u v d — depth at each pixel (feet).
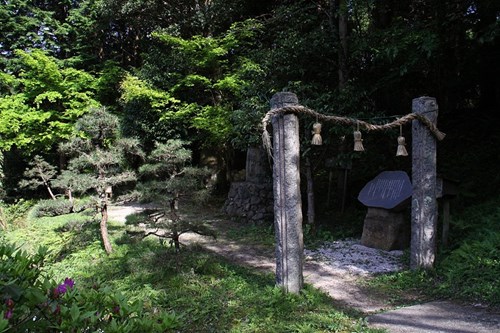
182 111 37.63
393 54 25.54
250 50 36.91
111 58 55.06
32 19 47.11
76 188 23.45
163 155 20.92
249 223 32.94
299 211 15.94
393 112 36.60
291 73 28.22
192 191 20.66
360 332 12.64
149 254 20.04
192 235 29.53
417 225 19.10
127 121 41.42
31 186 41.06
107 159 23.39
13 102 42.75
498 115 37.99
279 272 16.10
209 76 39.73
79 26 49.16
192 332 13.14
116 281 18.69
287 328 12.97
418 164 19.13
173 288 17.22
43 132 43.47
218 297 15.96
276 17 33.12
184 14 42.78
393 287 17.98
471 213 24.85
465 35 34.71
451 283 16.94
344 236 27.78
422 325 13.29
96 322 5.31
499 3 26.13
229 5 39.99
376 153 37.14
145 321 5.51
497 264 16.81
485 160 31.71
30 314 4.92
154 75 39.34
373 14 34.83
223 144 40.47
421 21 29.35
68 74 44.14
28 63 41.63
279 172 15.94
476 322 13.32
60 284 5.46
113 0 42.14
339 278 19.76
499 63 35.27
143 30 48.70
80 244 25.99
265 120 15.65
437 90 38.04
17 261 5.99
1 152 48.11
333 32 29.68
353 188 35.47
